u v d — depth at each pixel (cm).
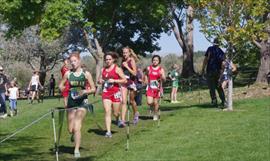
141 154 981
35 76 3056
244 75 3412
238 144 1027
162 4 3588
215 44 1683
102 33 4141
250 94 2323
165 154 967
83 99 1050
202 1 1627
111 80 1262
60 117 977
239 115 1481
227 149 984
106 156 991
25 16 3294
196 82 3441
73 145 1159
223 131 1194
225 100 1730
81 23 3612
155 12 3562
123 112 1388
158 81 1503
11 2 3238
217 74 1714
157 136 1185
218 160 895
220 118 1433
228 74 1648
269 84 2617
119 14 4047
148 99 1501
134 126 1402
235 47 1656
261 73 2769
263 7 1606
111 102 1267
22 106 2695
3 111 2056
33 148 1130
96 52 3844
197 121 1394
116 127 1395
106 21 3809
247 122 1318
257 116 1438
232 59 1662
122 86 1384
